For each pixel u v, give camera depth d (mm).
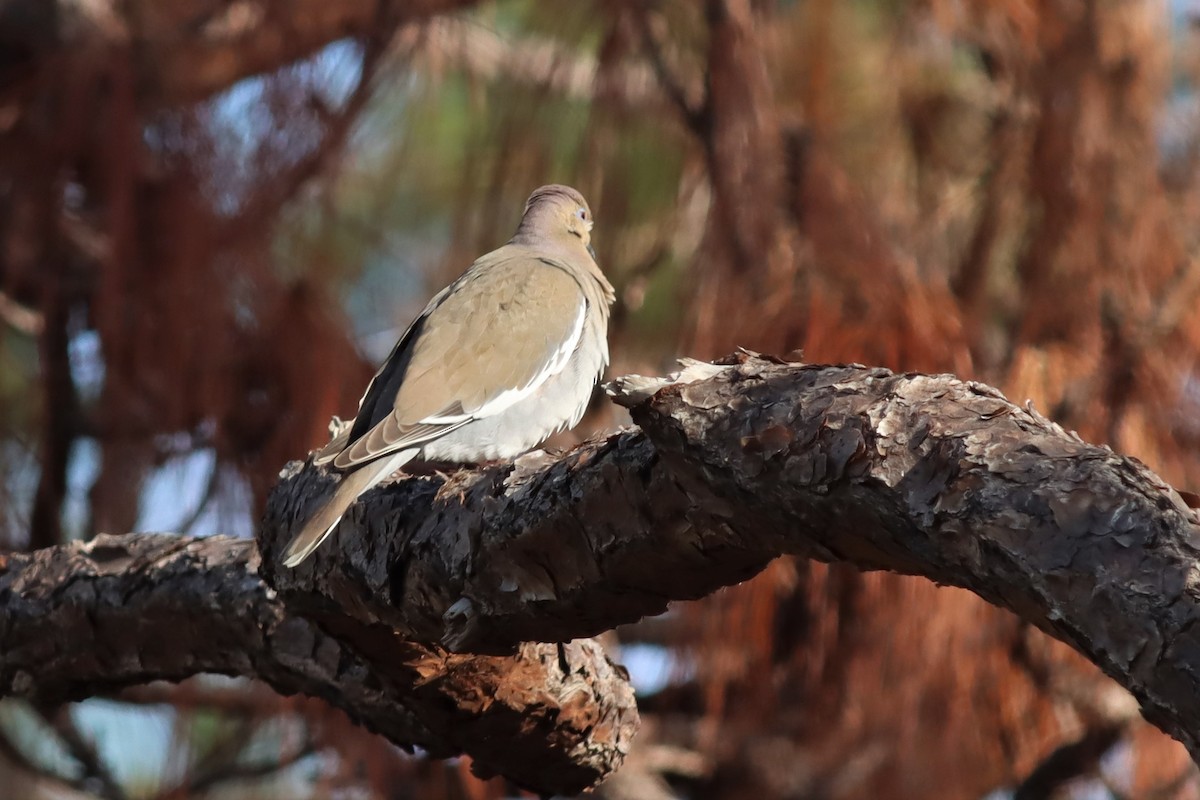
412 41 9969
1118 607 3693
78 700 8305
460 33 10102
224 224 9539
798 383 4707
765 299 8641
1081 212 8758
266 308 9430
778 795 9734
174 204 9492
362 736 9727
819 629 8750
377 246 10977
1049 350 8578
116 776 11500
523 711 6652
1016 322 8945
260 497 9359
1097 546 3793
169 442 9680
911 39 9508
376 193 11172
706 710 9680
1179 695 3576
